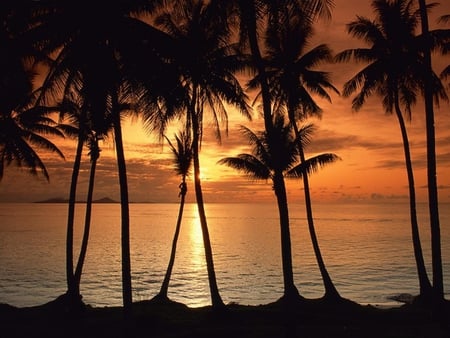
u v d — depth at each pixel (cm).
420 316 2280
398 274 6047
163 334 2011
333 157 2647
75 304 2330
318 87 2798
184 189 3044
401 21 2472
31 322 2239
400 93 2723
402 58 2453
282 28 1541
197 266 6819
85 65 1580
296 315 2302
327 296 2736
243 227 17738
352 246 9956
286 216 1636
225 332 1938
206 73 2209
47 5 1611
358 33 2575
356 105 2650
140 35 1584
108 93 1638
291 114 2675
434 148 1884
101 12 1552
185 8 1786
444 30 2116
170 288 5044
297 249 9381
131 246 9681
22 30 1688
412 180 2642
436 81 2267
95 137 2405
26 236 11644
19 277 5506
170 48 1653
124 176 1655
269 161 2172
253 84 2717
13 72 2042
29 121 2745
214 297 2275
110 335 1966
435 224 1894
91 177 2538
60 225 16988
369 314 2384
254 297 4581
